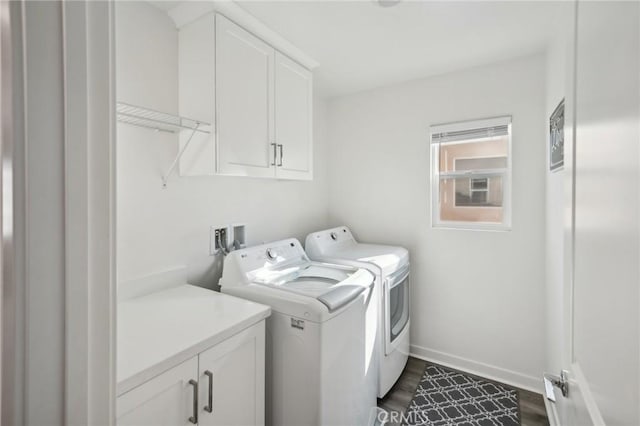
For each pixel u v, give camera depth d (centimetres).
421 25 176
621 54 48
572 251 79
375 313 196
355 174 292
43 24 38
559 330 169
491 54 213
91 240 43
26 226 37
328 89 280
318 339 138
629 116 45
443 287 253
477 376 237
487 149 242
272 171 185
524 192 220
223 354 120
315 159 291
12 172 36
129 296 149
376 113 279
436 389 221
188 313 134
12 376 36
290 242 215
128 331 117
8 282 36
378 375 204
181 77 165
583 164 69
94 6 44
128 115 135
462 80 240
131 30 147
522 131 220
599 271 58
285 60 195
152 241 159
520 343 224
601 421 56
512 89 222
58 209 40
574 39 77
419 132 259
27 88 37
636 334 43
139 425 93
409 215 266
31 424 38
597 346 59
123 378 89
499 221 239
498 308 232
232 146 159
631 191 44
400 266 230
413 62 225
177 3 154
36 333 38
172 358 101
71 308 41
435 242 255
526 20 172
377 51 207
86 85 42
